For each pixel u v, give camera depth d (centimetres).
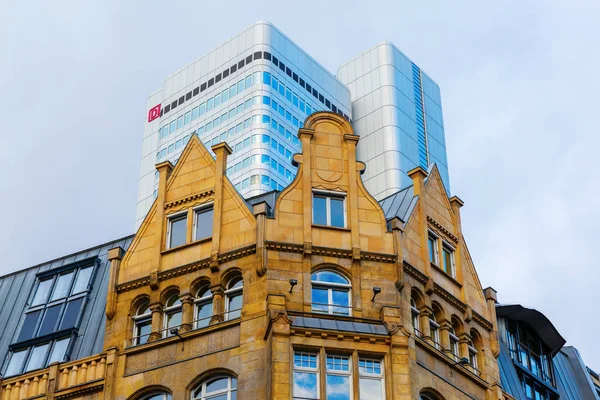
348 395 3388
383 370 3459
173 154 19038
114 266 4031
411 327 3678
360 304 3644
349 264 3738
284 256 3706
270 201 4156
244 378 3469
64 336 4372
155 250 3981
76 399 3859
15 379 4081
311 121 4062
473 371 3969
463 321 4025
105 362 3866
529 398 4934
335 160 3984
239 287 3744
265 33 18812
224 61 19062
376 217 3866
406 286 3775
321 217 3856
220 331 3641
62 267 4838
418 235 3997
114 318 3938
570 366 5938
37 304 4725
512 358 5000
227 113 18288
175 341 3709
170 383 3625
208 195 4028
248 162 17188
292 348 3416
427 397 3609
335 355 3459
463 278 4131
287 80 18712
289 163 17675
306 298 3616
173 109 19588
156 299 3872
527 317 5159
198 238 3966
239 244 3794
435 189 4294
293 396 3334
